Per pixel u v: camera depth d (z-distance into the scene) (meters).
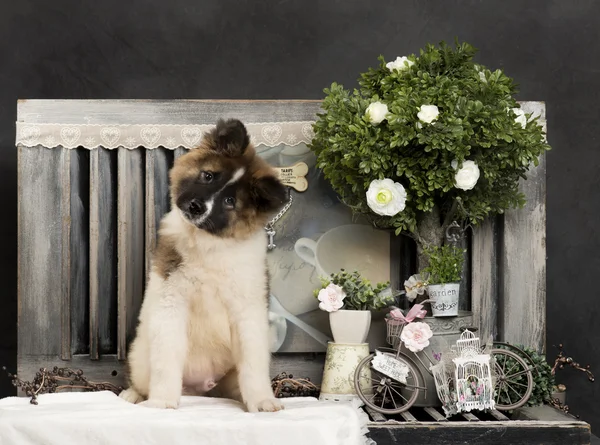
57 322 2.81
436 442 2.20
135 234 2.84
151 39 3.47
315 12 3.52
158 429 2.08
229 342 2.48
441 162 2.51
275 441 2.07
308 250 2.84
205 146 2.47
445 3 3.51
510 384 2.57
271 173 2.47
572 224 3.51
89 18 3.46
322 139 2.64
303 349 2.82
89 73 3.45
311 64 3.51
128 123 2.83
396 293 2.72
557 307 3.51
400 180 2.63
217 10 3.50
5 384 3.39
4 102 3.43
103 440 2.08
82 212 2.87
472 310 2.85
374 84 2.70
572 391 3.50
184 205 2.33
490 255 2.86
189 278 2.39
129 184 2.84
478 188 2.63
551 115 3.51
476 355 2.41
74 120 2.82
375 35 3.52
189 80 3.48
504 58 3.51
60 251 2.81
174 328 2.38
